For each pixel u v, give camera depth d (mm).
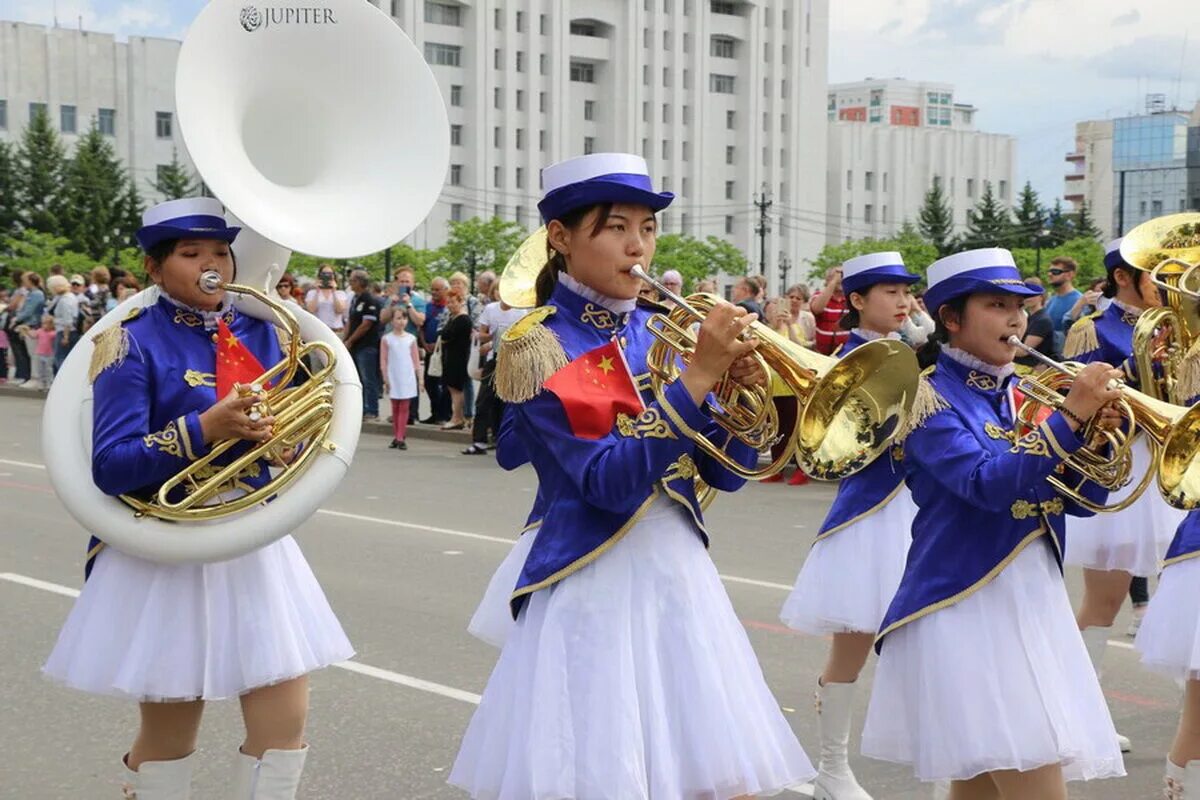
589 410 3438
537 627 3562
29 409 21891
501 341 3557
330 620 4492
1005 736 3971
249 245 4434
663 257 88750
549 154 101625
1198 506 4098
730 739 3428
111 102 81375
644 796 3365
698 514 3615
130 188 76312
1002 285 4133
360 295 18516
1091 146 170125
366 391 18672
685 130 107438
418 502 12367
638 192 3521
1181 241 5570
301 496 4207
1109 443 4172
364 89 4387
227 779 5520
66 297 22812
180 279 4289
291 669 4234
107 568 4309
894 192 133500
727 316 3279
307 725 6109
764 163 111438
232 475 4219
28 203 74000
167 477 4156
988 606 4098
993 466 4000
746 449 3531
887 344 3336
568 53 101500
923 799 5328
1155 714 6293
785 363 3389
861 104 175875
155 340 4293
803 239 113438
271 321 4527
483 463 15211
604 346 3525
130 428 4176
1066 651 4152
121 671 4188
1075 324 6473
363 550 9992
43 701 6441
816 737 6000
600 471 3369
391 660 7078
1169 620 4703
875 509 5410
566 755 3395
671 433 3307
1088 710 4125
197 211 4289
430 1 97062
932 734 4094
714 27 108000
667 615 3502
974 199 138875
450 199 98438
